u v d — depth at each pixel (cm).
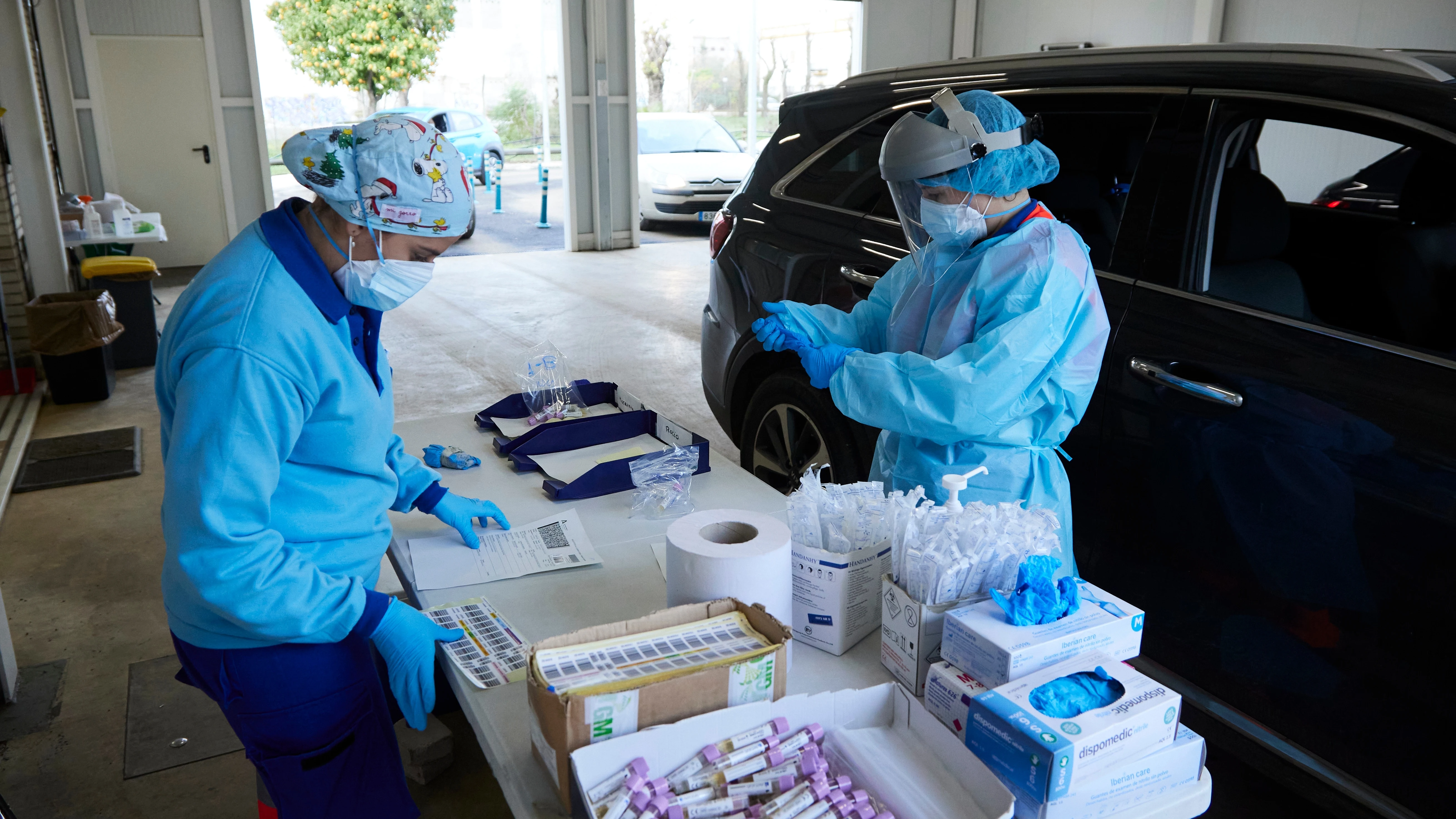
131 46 907
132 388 571
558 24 997
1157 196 225
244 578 121
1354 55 206
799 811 104
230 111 937
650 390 556
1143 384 215
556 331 701
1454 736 171
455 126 1397
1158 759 108
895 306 199
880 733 119
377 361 145
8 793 229
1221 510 202
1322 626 188
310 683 139
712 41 1375
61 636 298
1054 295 166
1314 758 192
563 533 188
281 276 123
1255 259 219
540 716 109
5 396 538
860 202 293
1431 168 217
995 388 164
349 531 142
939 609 128
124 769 238
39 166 587
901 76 304
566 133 1038
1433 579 171
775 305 206
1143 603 220
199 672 143
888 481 202
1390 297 207
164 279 944
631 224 1092
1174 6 902
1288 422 191
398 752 157
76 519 385
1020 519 135
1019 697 110
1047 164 167
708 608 127
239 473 118
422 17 2133
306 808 147
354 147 123
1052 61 263
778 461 327
